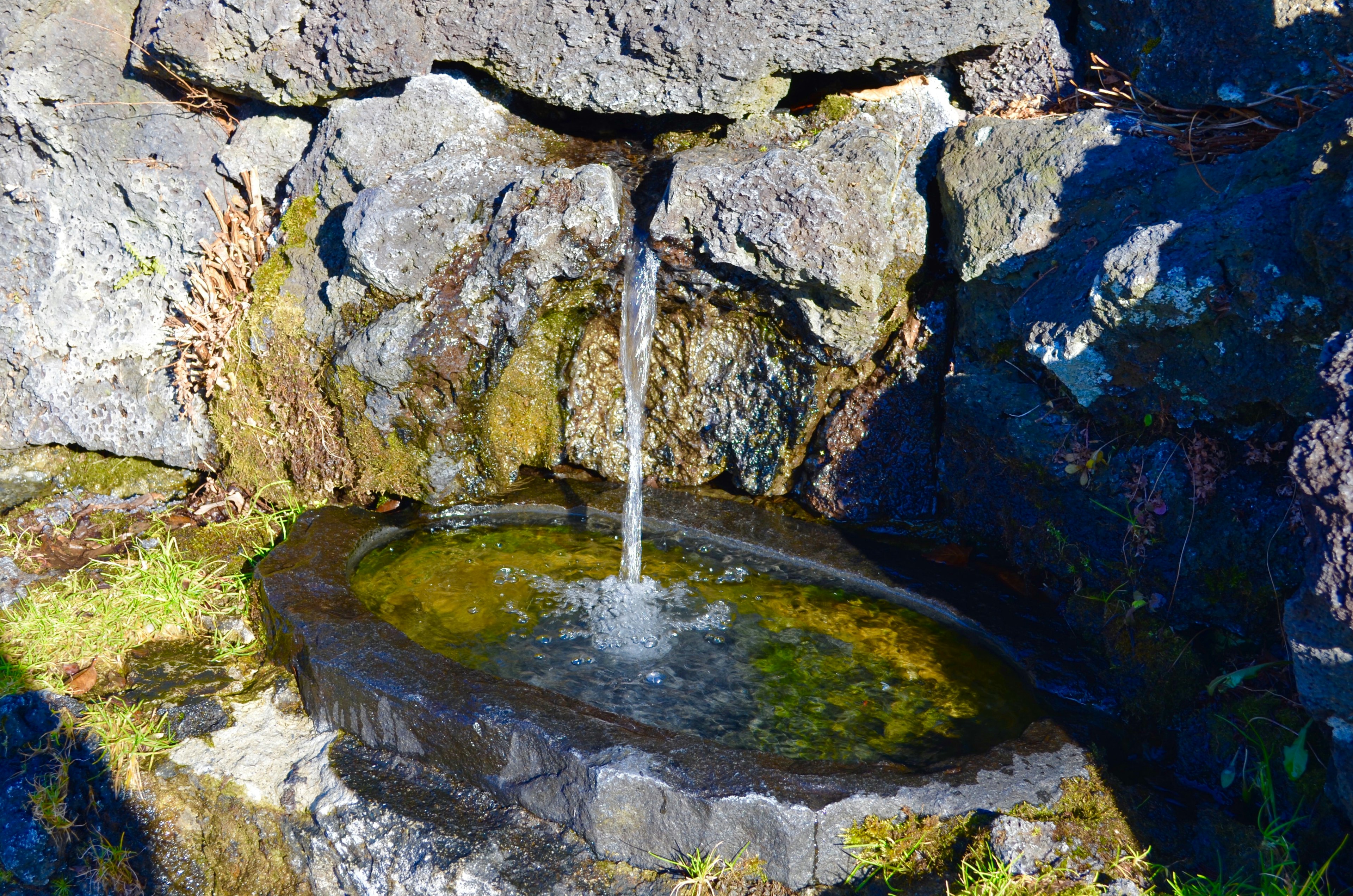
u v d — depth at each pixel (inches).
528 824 113.0
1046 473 147.3
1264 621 126.2
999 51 164.7
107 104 177.5
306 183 176.6
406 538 169.3
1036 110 164.9
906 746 123.0
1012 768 111.2
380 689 121.0
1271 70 136.5
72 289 187.5
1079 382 135.7
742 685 134.8
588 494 184.2
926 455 172.1
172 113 179.8
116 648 143.3
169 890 123.0
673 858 106.9
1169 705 127.6
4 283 186.5
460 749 117.0
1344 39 130.6
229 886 122.4
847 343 164.6
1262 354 116.9
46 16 170.4
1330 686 94.7
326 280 170.1
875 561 160.7
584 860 109.3
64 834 124.1
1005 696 133.0
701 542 171.3
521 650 140.3
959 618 146.3
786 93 172.2
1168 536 134.2
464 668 125.5
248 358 173.3
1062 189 142.3
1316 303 109.3
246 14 164.6
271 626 141.9
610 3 160.9
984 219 149.0
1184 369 125.1
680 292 170.4
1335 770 99.7
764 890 104.4
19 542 169.2
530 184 160.1
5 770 127.3
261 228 182.2
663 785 104.8
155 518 175.6
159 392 186.9
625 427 188.1
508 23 164.2
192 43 166.6
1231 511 127.7
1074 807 107.9
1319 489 91.1
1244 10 136.7
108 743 126.1
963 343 161.8
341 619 136.3
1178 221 122.0
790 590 158.2
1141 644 133.1
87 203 185.0
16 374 190.5
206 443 185.2
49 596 151.9
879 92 168.9
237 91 175.8
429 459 173.3
